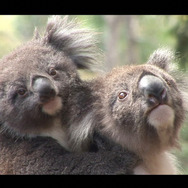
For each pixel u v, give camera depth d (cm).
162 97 925
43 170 1048
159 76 991
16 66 1194
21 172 1079
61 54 1291
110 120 1039
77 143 1095
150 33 3744
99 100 1084
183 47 2109
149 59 1221
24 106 1130
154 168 1073
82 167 1009
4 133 1173
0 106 1179
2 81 1188
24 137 1162
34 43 1358
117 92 1029
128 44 3716
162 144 1018
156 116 931
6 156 1123
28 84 1141
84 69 1413
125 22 3700
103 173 985
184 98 1122
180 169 1287
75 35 1405
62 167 1030
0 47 3969
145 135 983
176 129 1011
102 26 3644
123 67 1159
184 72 1231
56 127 1146
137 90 973
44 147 1101
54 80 1168
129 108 989
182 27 2138
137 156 1037
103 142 1067
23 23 4197
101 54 1438
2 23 4441
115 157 1013
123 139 1028
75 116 1106
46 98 1083
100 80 1147
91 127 1079
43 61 1217
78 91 1154
